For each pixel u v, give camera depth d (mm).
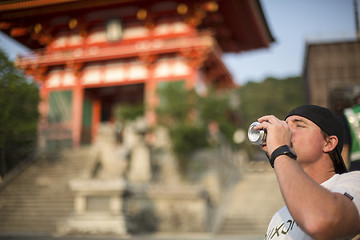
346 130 2449
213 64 28812
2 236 13023
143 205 16281
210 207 17078
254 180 21812
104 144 19406
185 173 20219
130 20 28609
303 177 1201
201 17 26766
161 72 27219
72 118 28094
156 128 20984
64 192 18000
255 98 59281
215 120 21359
